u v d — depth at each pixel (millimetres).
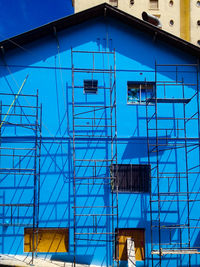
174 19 25984
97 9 10820
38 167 10281
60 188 10195
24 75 10719
